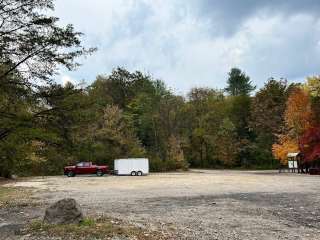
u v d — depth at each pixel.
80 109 17.36
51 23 17.02
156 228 13.07
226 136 80.12
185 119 79.44
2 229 13.00
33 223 13.26
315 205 18.39
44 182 39.72
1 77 16.28
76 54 17.52
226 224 13.96
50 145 17.97
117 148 63.38
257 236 12.04
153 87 78.69
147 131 76.06
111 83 85.69
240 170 70.50
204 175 49.62
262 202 19.75
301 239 11.65
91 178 46.75
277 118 72.00
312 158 50.19
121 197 23.42
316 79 54.62
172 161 65.94
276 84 74.75
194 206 18.70
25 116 16.25
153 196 23.61
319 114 54.81
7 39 16.25
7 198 23.80
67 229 12.10
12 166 19.23
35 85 17.02
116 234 11.68
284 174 49.88
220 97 93.25
